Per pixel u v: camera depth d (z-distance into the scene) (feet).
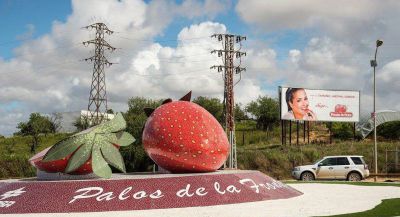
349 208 45.68
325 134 205.57
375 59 117.80
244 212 42.68
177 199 47.93
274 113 233.55
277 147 170.50
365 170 99.96
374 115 116.88
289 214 41.11
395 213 41.68
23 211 45.80
